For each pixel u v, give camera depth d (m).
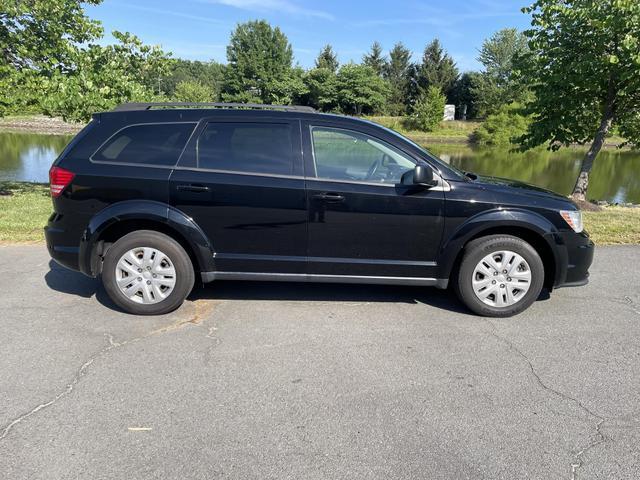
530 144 11.35
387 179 4.09
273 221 4.04
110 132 4.11
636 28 8.64
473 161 29.23
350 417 2.78
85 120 9.53
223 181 3.99
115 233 4.24
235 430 2.64
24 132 39.44
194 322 4.03
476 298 4.18
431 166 4.10
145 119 4.12
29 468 2.32
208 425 2.68
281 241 4.09
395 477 2.31
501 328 4.01
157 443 2.52
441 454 2.48
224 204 4.00
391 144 4.10
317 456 2.45
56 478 2.26
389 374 3.26
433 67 66.12
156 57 11.00
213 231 4.05
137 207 3.97
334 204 4.00
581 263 4.22
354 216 4.02
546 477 2.33
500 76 60.88
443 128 58.31
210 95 70.25
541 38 10.11
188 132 4.09
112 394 2.95
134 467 2.34
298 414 2.79
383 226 4.05
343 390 3.05
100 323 3.97
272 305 4.43
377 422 2.73
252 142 4.09
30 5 9.52
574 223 4.15
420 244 4.10
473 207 4.03
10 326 3.88
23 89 9.09
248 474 2.32
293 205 4.00
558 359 3.49
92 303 4.38
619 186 18.20
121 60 10.56
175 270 4.07
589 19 9.14
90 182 4.01
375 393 3.02
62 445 2.49
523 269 4.14
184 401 2.90
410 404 2.91
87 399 2.89
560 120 10.73
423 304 4.52
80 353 3.46
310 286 4.95
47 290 4.68
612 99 10.30
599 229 7.30
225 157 4.06
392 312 4.32
